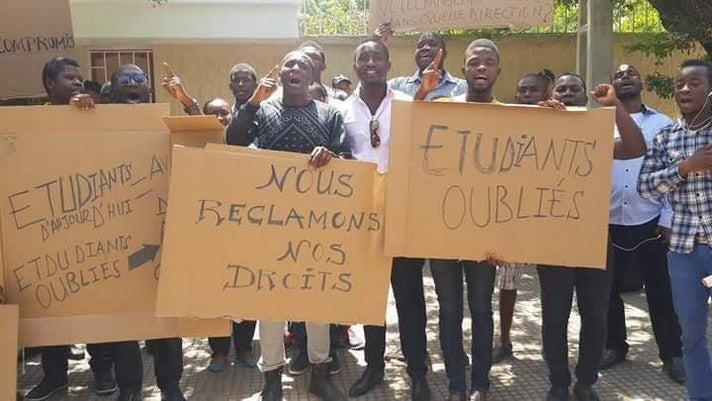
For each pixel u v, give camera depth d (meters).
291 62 3.81
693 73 3.50
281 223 3.35
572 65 9.48
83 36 8.58
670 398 4.13
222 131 3.45
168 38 8.77
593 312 3.86
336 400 4.09
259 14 8.93
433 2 4.89
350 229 3.40
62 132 3.37
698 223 3.51
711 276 3.38
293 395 4.26
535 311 6.02
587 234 3.52
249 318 3.36
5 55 5.28
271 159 3.33
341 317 3.42
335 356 4.62
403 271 4.01
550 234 3.51
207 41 8.95
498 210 3.49
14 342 3.23
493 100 3.98
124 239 3.43
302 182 3.35
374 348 4.29
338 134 3.88
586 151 3.49
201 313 3.31
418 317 4.06
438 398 4.15
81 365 4.89
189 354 5.13
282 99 3.92
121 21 8.65
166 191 3.44
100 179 3.40
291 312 3.39
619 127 3.67
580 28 7.69
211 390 4.40
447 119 3.44
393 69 9.30
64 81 3.82
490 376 4.52
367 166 3.38
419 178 3.44
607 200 3.51
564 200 3.51
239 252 3.32
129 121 3.42
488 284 3.85
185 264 3.29
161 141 3.43
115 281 3.43
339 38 9.32
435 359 4.85
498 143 3.47
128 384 3.94
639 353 4.87
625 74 4.52
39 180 3.35
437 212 3.46
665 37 7.21
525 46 9.41
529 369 4.64
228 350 4.83
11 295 3.36
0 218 3.32
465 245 3.49
